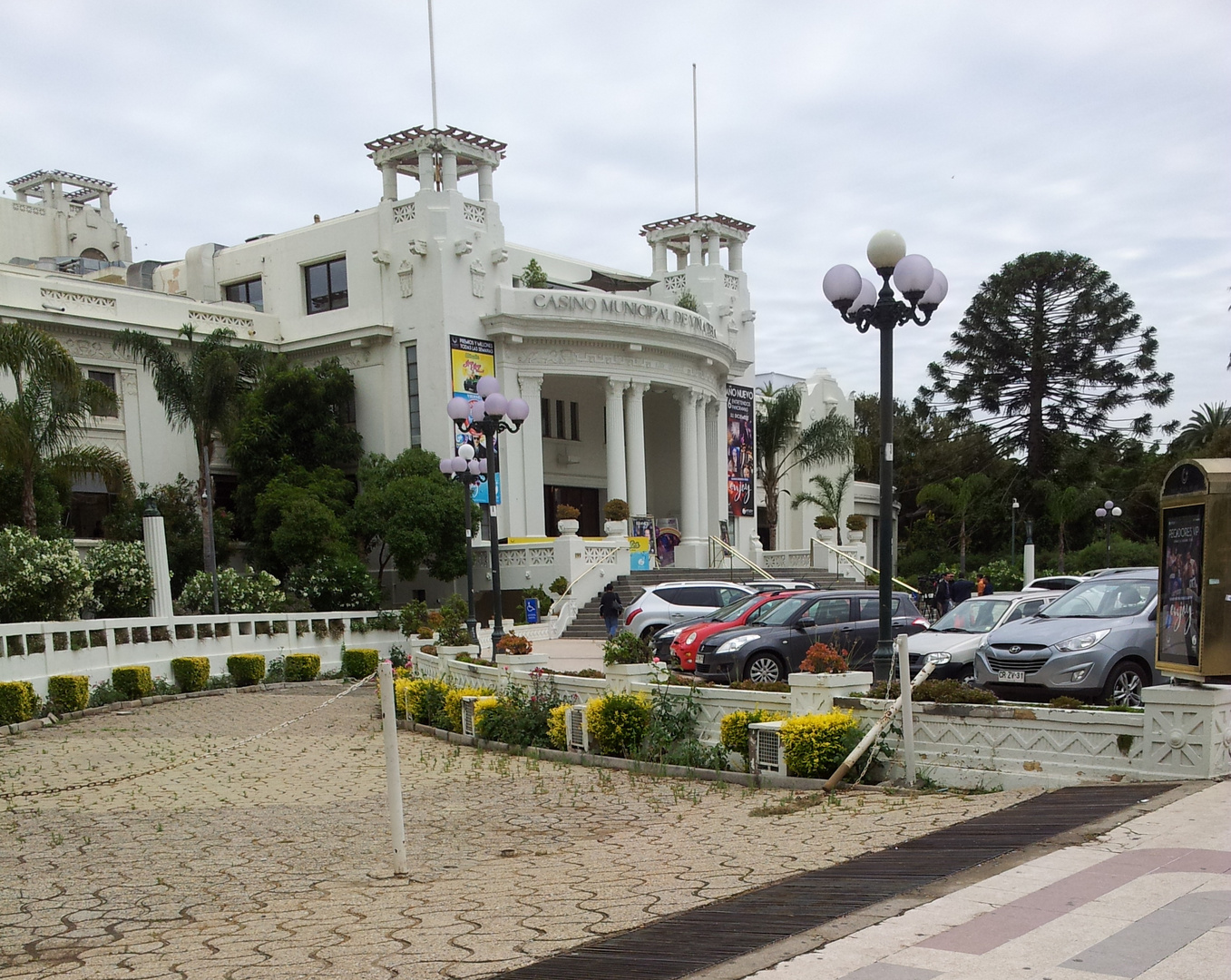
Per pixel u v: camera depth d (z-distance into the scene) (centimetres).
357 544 3466
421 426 3666
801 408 5297
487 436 2084
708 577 3559
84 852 873
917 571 5944
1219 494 796
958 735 938
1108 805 745
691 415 4094
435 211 3653
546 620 3098
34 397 2559
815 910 550
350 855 833
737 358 4566
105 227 5566
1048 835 674
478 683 1658
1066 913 505
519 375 3738
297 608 2903
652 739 1186
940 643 1435
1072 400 5909
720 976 452
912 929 497
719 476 4391
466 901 651
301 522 3169
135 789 1206
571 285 4459
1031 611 1501
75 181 5731
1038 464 5900
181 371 3139
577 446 4278
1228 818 674
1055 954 448
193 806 1090
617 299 3816
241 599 2766
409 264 3697
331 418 3691
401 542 3262
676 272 4612
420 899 666
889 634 1124
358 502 3366
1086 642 1140
